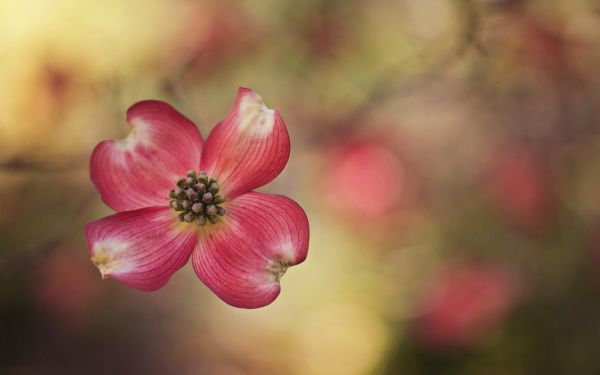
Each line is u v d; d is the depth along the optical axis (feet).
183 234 1.87
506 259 2.85
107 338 3.99
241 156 1.88
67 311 3.51
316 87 2.82
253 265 1.83
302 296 3.67
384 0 2.77
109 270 1.84
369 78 2.86
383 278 3.46
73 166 2.36
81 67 2.72
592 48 2.55
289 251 1.82
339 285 3.57
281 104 2.83
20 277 3.66
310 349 3.62
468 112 2.85
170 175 1.90
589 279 2.77
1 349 3.81
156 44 2.75
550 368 2.80
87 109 2.68
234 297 1.83
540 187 2.68
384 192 3.00
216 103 2.75
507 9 2.34
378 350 3.36
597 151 2.76
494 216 2.90
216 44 2.69
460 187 3.01
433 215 3.05
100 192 1.89
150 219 1.87
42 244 2.13
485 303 2.74
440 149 3.01
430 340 2.90
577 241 2.79
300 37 2.80
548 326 2.81
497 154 2.80
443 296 2.80
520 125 2.65
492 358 2.90
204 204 1.86
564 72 2.55
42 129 2.67
